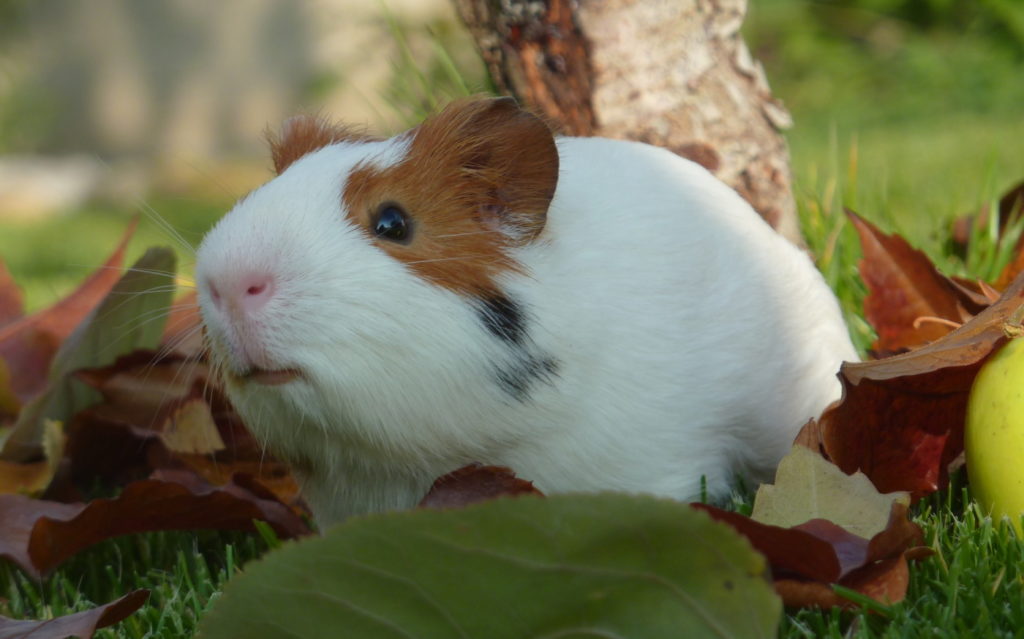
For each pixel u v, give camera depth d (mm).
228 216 810
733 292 858
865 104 2898
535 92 1037
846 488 797
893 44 3238
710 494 853
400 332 788
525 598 734
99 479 975
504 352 804
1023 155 1996
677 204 864
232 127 3574
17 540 862
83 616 792
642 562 726
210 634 743
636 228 846
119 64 3572
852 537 783
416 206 806
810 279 896
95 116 3586
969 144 2184
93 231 2350
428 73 1318
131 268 936
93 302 1055
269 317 782
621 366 828
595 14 1015
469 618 738
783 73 3184
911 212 1540
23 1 3262
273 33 3523
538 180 816
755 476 878
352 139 862
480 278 804
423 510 724
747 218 887
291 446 824
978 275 1056
